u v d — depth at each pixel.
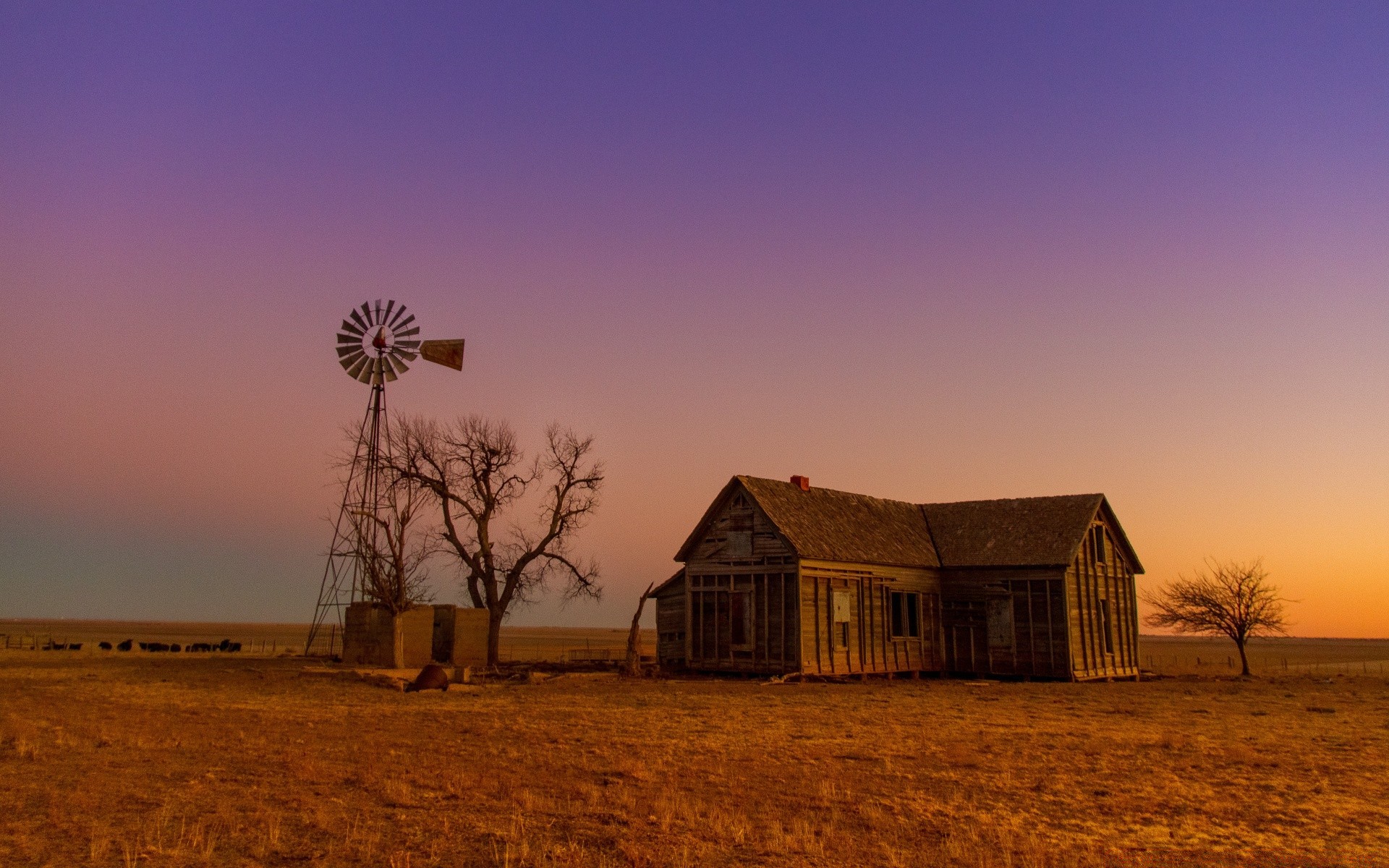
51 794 13.91
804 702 30.59
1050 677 42.78
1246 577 53.09
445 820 12.85
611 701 30.41
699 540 43.44
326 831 12.17
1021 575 44.31
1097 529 46.81
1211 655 110.06
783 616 39.84
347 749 19.23
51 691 31.03
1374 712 29.48
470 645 47.84
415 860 10.96
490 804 13.94
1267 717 27.77
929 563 45.84
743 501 42.12
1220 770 18.00
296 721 23.92
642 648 87.75
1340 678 49.69
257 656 54.03
